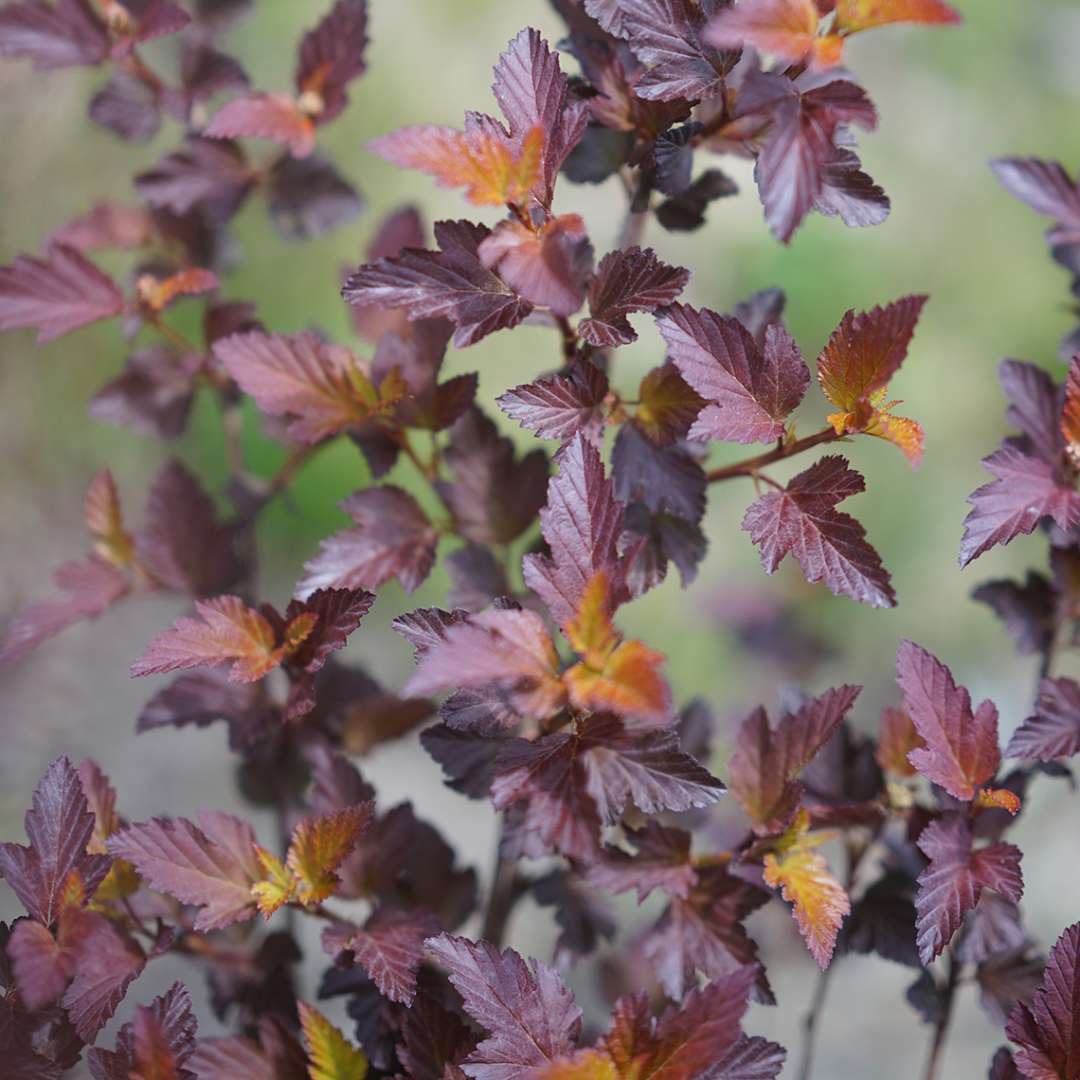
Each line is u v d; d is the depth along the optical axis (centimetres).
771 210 83
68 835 86
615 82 89
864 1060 149
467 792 90
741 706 192
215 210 102
